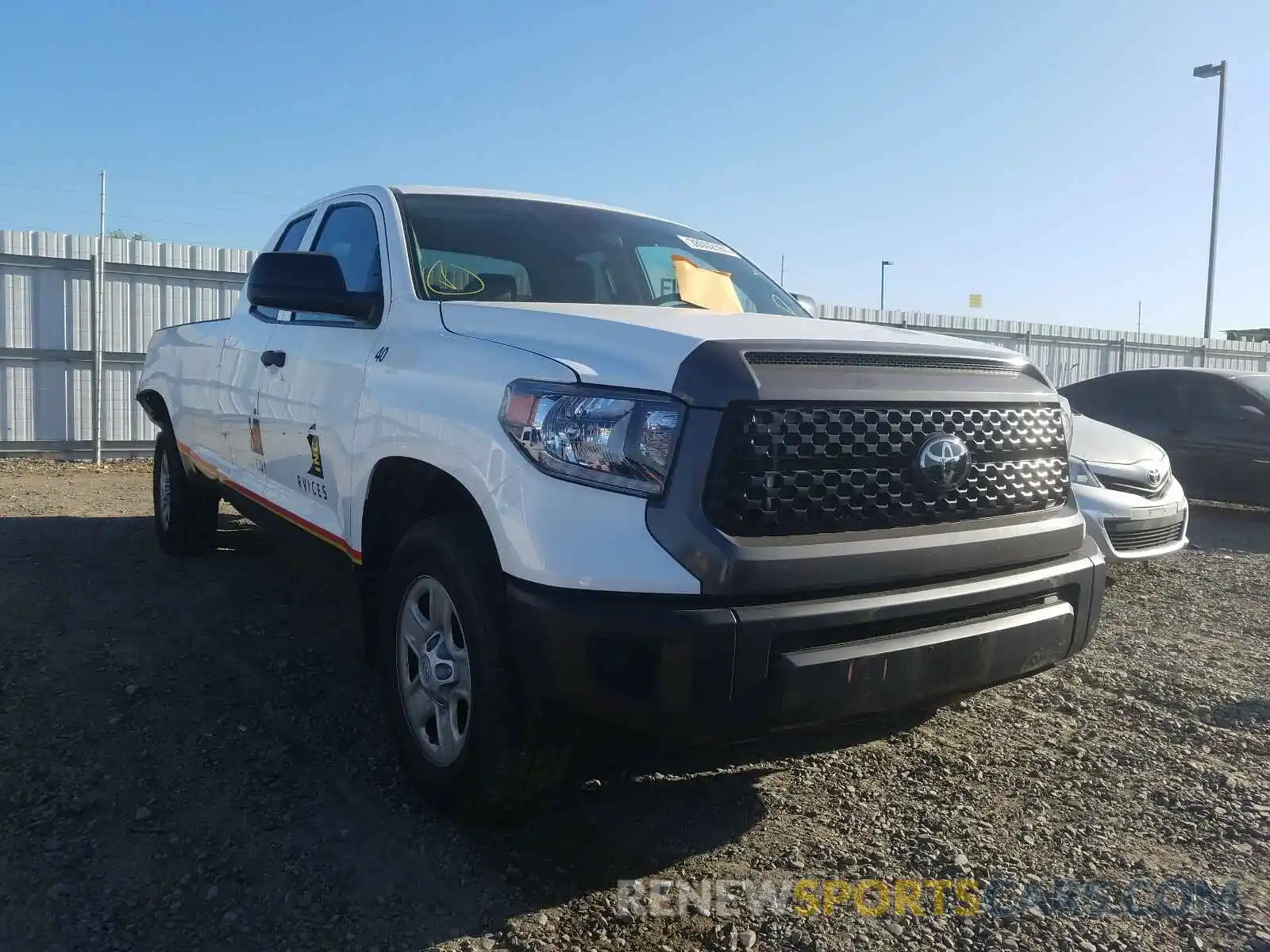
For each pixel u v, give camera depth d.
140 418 12.44
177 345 6.20
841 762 3.89
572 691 2.62
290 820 3.21
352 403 3.71
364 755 3.70
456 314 3.50
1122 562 6.72
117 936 2.60
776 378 2.75
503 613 2.87
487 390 2.97
